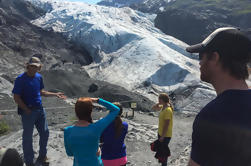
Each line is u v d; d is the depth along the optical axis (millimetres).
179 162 6574
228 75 1320
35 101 4707
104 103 3234
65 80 28109
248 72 1338
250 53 1312
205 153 1229
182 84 38781
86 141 3033
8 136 8875
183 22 68562
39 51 43375
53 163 5727
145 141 9336
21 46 41688
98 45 57031
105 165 4180
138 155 7887
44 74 28781
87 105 3117
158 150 5473
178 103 34031
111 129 4133
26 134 4703
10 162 1530
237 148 1166
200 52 1397
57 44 50812
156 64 45000
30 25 53156
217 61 1328
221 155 1189
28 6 72688
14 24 49406
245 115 1198
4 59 36062
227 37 1305
